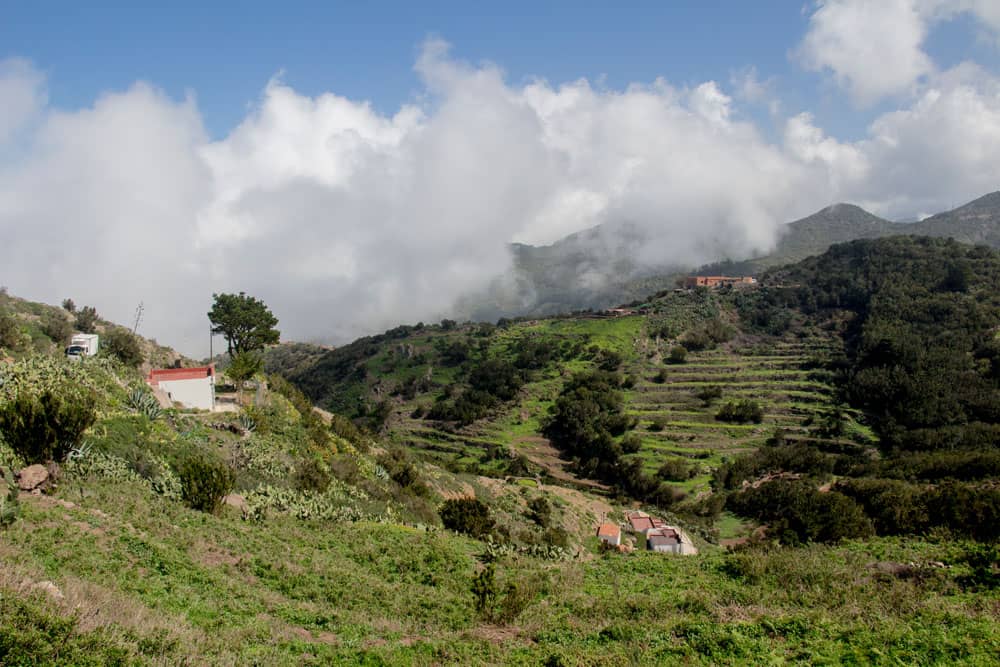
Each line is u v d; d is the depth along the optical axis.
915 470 63.56
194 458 28.58
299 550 24.77
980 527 32.25
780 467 88.06
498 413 130.25
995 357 95.94
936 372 97.00
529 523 58.50
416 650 15.12
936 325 111.94
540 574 26.47
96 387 38.88
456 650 15.27
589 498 83.06
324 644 14.84
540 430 121.44
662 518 76.38
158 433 36.41
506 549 32.78
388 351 181.38
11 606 10.76
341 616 17.81
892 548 29.41
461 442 121.56
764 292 161.00
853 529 36.12
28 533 16.56
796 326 141.62
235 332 69.50
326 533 28.92
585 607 20.48
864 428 95.38
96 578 15.01
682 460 98.44
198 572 18.28
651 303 181.12
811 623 15.84
